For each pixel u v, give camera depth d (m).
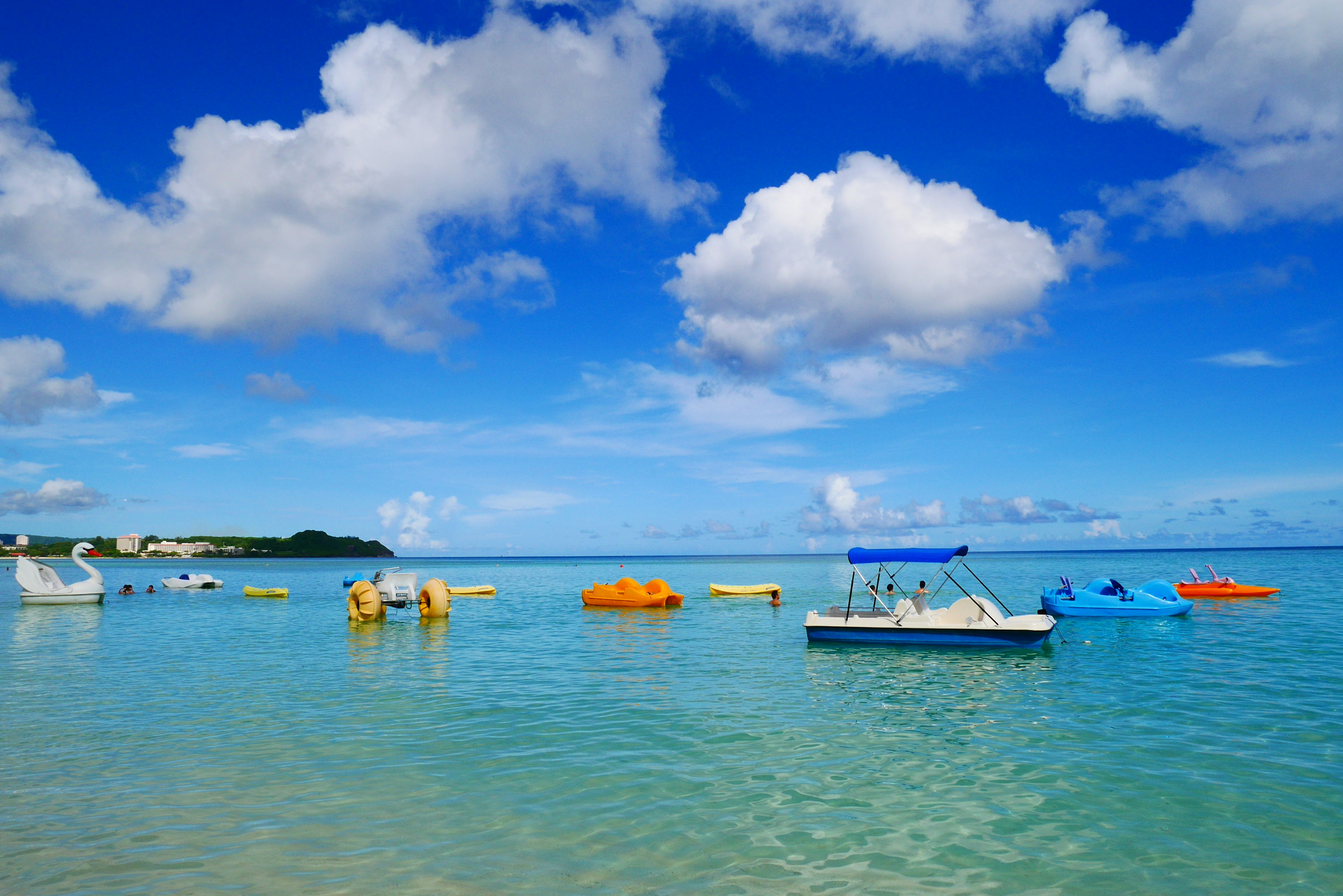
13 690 16.92
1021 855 7.72
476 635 27.56
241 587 67.81
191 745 12.05
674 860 7.63
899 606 23.88
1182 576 66.62
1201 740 11.95
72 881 7.21
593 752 11.57
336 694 16.27
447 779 10.24
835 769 10.59
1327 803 9.15
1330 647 21.52
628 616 35.69
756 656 21.62
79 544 44.72
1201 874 7.30
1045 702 14.94
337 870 7.40
